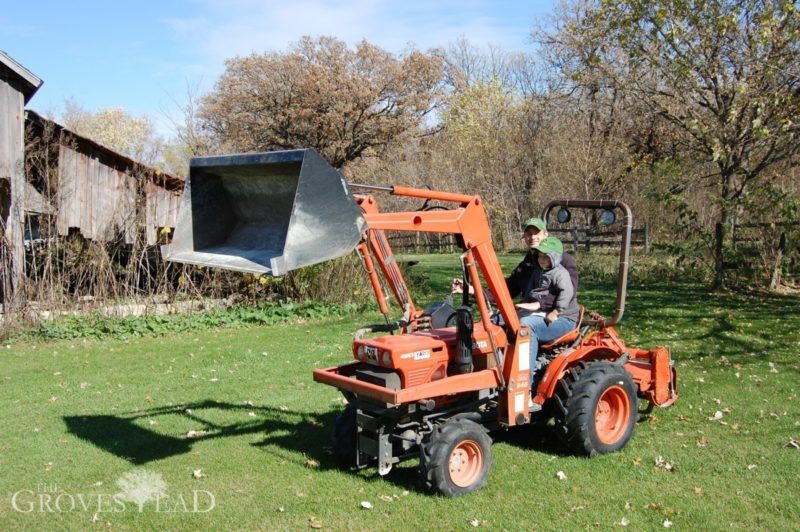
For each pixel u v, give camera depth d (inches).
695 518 180.4
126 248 546.3
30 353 397.1
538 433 247.0
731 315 483.5
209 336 453.1
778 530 173.9
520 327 210.1
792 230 608.7
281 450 234.8
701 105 642.8
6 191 485.4
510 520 179.8
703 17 593.3
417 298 605.6
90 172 519.8
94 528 178.4
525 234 229.8
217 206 196.1
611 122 1010.7
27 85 484.4
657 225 818.2
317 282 559.8
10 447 237.5
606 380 222.5
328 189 164.4
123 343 428.5
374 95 1573.6
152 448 237.0
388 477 209.8
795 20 542.3
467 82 1802.4
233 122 1578.5
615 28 629.9
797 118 577.6
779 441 236.5
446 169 1323.8
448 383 196.7
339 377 204.1
